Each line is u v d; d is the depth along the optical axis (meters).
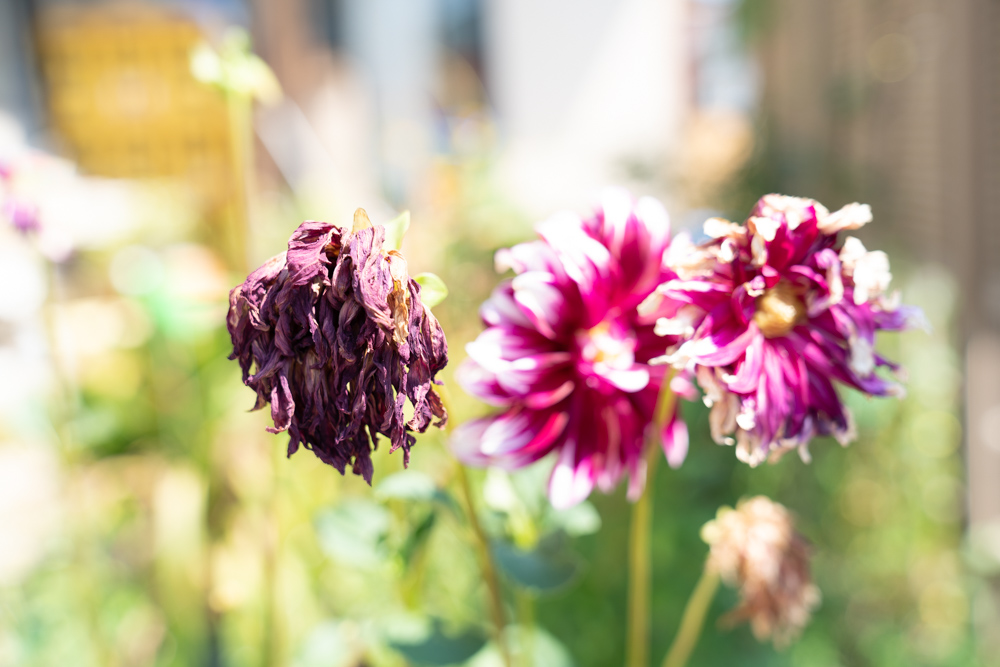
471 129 1.76
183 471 0.89
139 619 0.85
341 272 0.36
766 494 1.12
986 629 1.02
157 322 0.80
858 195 1.60
